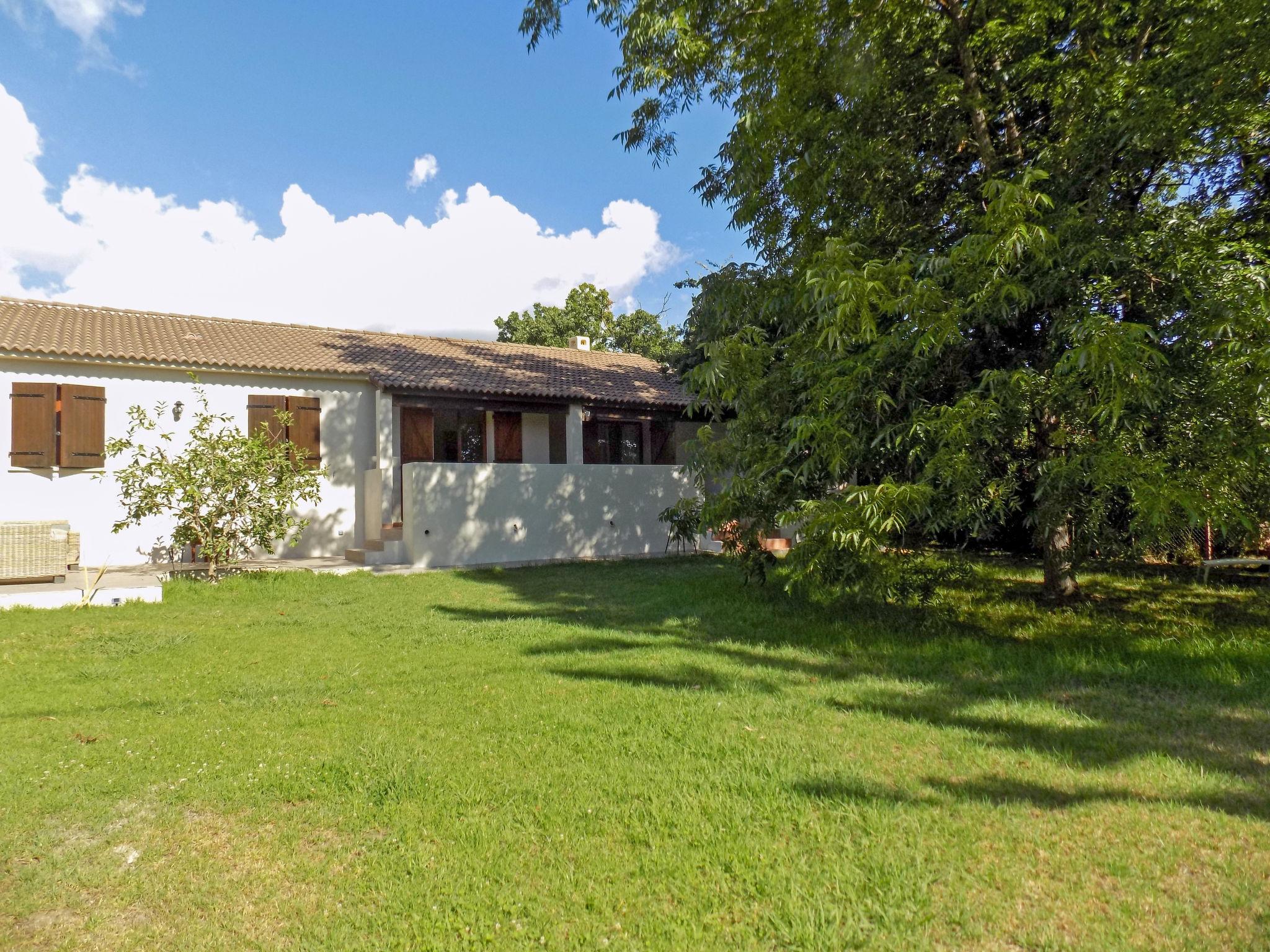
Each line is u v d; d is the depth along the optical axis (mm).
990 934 2424
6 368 12727
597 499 15875
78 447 13109
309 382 15359
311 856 2988
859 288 6586
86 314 15891
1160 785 3635
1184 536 12000
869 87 8688
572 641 7285
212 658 6633
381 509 14734
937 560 7844
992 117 8992
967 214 7922
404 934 2459
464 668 6195
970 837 3094
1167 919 2488
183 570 12438
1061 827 3178
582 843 3064
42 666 6348
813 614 8664
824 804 3412
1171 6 7402
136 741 4348
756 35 9555
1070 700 5180
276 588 11195
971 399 6418
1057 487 6398
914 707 5000
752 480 8336
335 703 5160
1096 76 7605
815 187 8898
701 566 14266
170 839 3135
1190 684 5480
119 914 2594
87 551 13172
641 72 10023
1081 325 6086
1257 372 5852
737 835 3117
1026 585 10750
